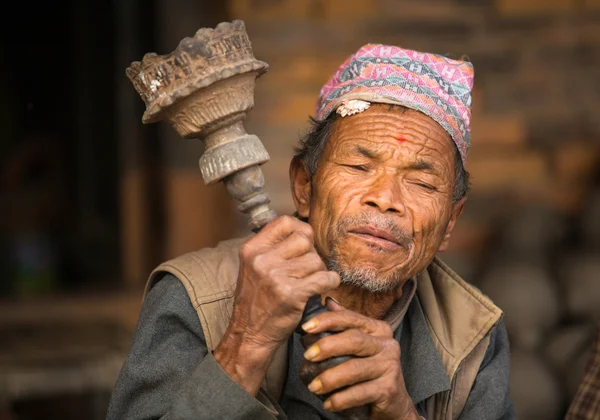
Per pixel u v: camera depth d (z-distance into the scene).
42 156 7.02
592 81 4.08
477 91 4.02
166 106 1.38
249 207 1.43
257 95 3.77
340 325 1.38
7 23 7.12
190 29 4.30
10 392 3.42
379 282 1.58
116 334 4.02
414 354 1.78
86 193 6.46
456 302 1.84
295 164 1.77
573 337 3.47
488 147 4.03
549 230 3.74
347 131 1.62
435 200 1.63
